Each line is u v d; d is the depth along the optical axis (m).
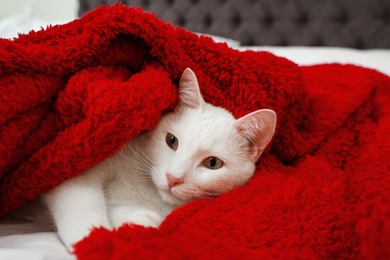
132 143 0.53
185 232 0.43
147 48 0.53
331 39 1.14
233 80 0.54
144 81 0.49
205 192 0.52
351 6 1.11
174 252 0.39
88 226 0.46
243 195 0.49
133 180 0.53
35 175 0.47
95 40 0.50
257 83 0.54
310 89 0.61
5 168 0.47
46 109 0.49
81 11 0.76
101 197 0.50
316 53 0.97
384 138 0.54
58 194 0.48
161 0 1.14
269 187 0.50
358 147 0.56
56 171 0.47
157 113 0.50
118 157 0.53
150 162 0.53
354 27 1.12
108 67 0.52
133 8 0.52
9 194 0.47
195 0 1.20
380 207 0.42
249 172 0.53
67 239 0.46
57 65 0.48
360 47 1.13
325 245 0.44
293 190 0.49
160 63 0.53
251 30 1.19
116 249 0.39
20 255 0.43
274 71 0.54
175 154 0.51
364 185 0.47
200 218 0.45
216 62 0.54
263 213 0.46
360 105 0.59
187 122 0.53
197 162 0.51
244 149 0.53
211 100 0.56
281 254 0.43
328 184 0.50
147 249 0.39
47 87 0.48
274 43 1.19
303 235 0.45
